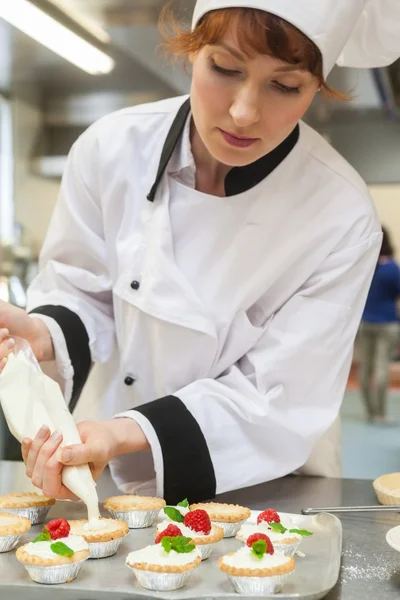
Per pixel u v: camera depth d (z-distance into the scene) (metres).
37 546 0.98
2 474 1.49
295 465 1.30
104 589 0.91
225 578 0.97
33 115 5.38
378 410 6.25
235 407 1.26
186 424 1.22
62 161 5.66
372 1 1.28
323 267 1.34
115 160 1.41
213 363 1.35
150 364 1.39
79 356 1.40
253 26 1.03
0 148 5.59
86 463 1.12
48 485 1.11
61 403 1.20
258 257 1.34
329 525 1.11
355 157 5.07
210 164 1.35
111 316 1.51
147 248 1.36
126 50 3.50
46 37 3.19
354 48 1.39
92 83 4.42
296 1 1.04
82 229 1.46
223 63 1.08
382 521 1.18
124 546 1.08
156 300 1.32
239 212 1.33
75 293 1.48
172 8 1.29
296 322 1.32
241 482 1.24
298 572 0.96
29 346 1.28
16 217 5.72
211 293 1.34
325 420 1.31
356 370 9.45
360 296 1.35
